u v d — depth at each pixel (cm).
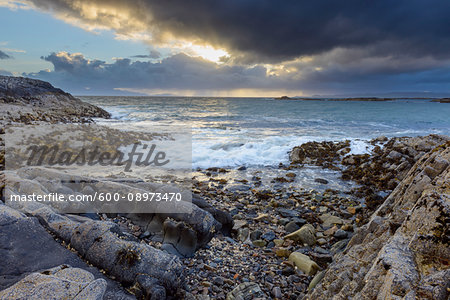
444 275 187
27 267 313
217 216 612
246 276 464
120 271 335
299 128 2389
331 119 3177
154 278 334
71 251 363
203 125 2538
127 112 3991
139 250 352
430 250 221
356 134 2064
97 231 371
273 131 2181
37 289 240
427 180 384
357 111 4378
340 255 475
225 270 473
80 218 471
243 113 4034
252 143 1596
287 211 782
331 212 795
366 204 848
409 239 251
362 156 1338
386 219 424
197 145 1536
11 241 344
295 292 432
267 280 456
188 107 5400
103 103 6669
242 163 1354
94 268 344
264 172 1223
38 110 2567
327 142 1606
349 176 1148
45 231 389
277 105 6481
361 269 304
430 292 181
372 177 1110
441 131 2244
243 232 628
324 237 637
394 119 3159
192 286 411
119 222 527
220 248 546
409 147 1255
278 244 593
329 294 326
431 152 543
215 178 1107
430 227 231
